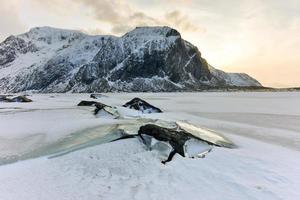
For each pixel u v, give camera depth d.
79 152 14.96
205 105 51.59
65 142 18.06
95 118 28.77
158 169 12.45
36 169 12.69
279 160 13.69
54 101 65.25
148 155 14.27
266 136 20.31
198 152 14.62
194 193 9.97
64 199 9.64
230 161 13.37
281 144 17.73
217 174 11.70
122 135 17.78
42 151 16.06
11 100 61.31
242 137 19.50
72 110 38.28
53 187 10.65
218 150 15.13
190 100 71.38
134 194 9.98
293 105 51.34
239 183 10.76
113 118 28.47
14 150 16.45
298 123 26.80
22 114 34.03
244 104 54.41
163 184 10.82
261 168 12.43
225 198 9.55
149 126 16.50
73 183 11.02
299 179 11.17
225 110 40.66
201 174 11.73
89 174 11.98
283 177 11.38
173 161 13.40
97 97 88.38
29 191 10.31
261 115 33.66
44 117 30.66
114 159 13.80
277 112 37.66
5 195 10.00
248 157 14.06
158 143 15.08
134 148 15.35
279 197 9.56
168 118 29.56
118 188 10.52
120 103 55.56
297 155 14.77
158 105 51.69
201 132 18.42
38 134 21.09
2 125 25.25
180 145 14.56
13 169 12.73
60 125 24.64
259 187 10.38
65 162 13.58
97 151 15.01
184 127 19.30
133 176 11.70
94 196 9.85
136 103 36.56
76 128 22.78
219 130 22.61
